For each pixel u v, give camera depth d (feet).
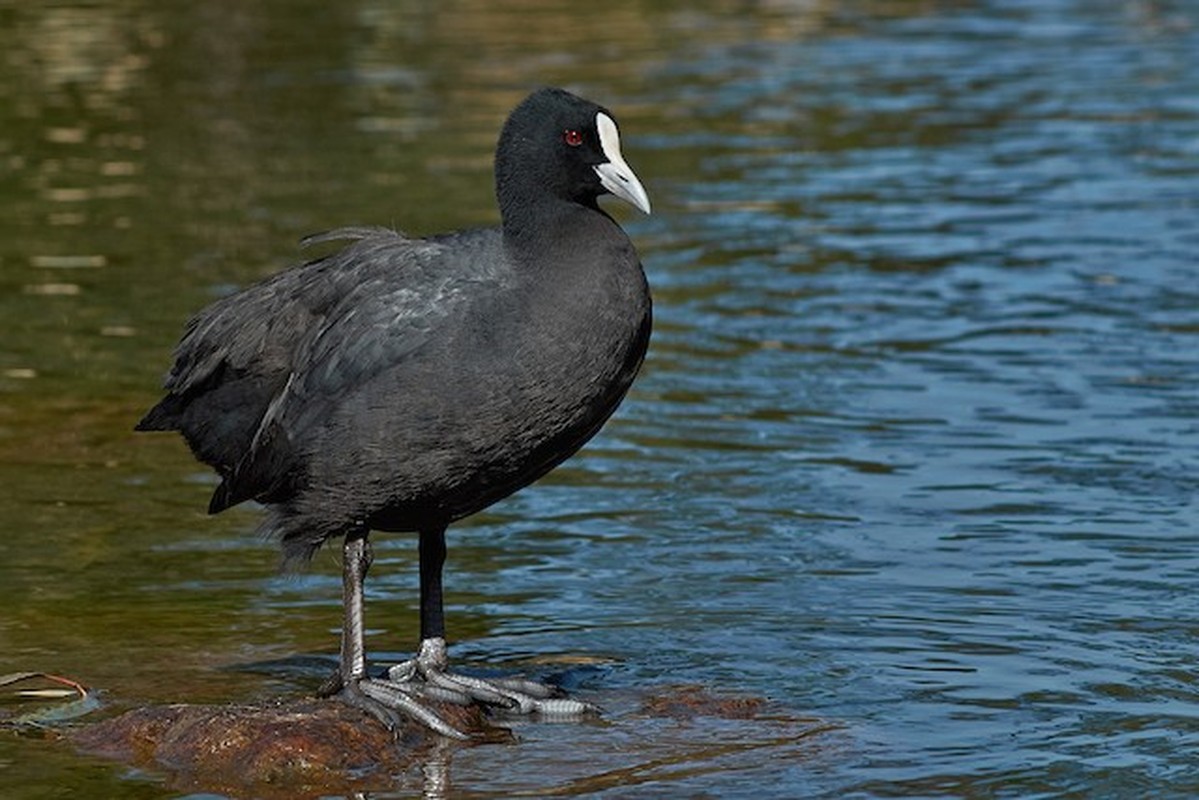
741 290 63.41
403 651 37.04
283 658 36.63
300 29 114.52
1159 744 31.81
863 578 40.19
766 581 40.22
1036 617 37.76
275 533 34.04
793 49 108.99
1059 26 115.75
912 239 69.21
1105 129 86.69
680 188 77.61
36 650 36.88
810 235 70.18
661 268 66.13
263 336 33.94
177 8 120.26
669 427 50.70
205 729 32.22
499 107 91.76
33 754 32.14
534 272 32.22
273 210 72.84
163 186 77.61
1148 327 58.08
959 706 33.63
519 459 32.58
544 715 33.78
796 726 32.96
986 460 47.39
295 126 88.33
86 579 40.93
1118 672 34.96
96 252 67.72
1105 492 44.91
